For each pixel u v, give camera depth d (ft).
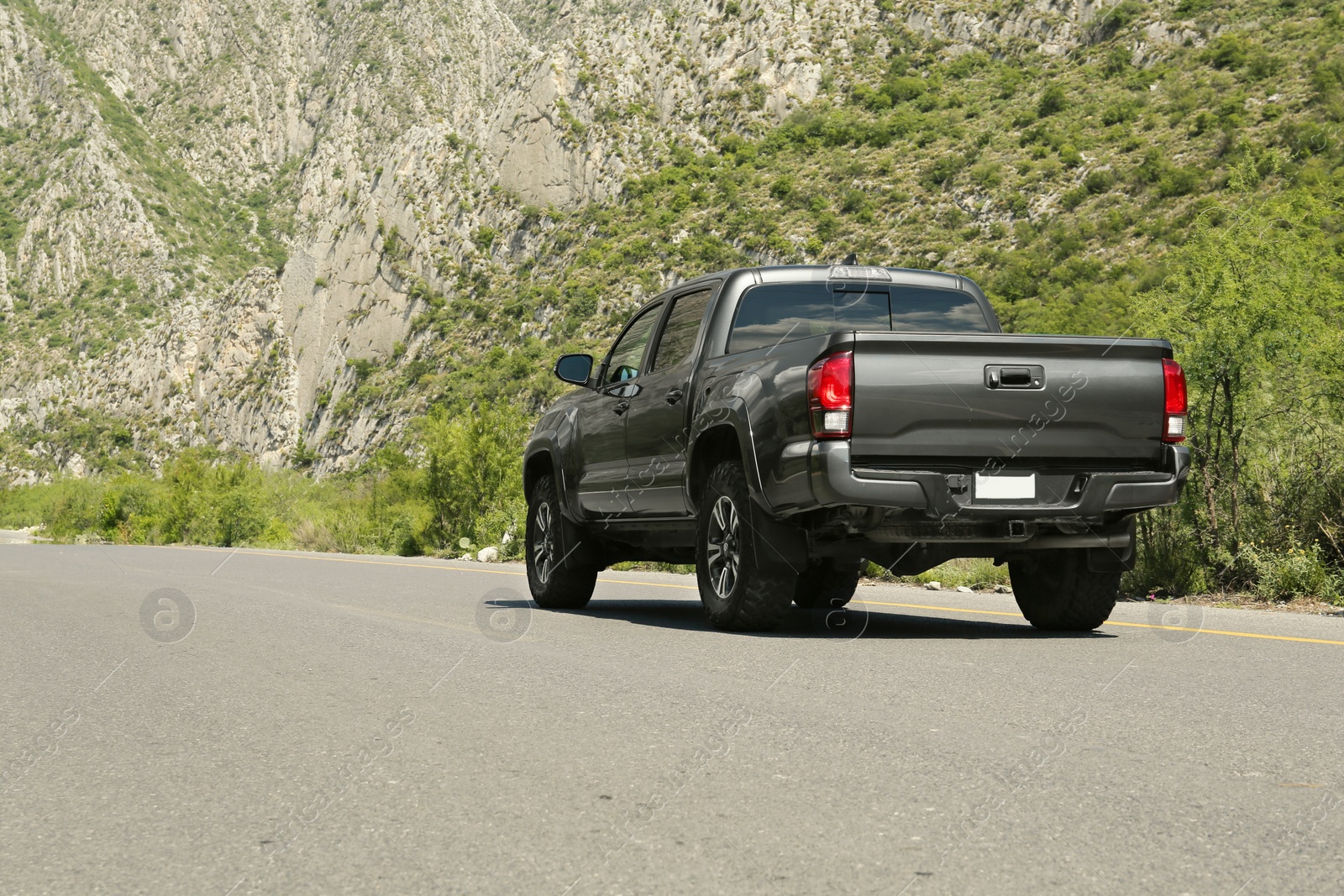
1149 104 330.13
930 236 312.91
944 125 383.04
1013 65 421.59
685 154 434.30
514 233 433.48
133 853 9.70
